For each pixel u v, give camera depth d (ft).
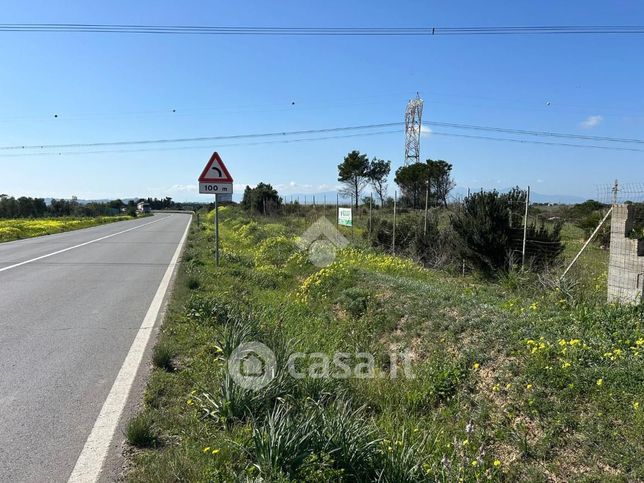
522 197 38.86
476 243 36.96
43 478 10.51
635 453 10.51
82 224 131.44
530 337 16.57
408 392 15.26
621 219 23.32
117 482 10.36
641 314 18.60
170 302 28.09
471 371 15.64
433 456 11.48
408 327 20.47
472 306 21.07
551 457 11.28
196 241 72.18
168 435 12.35
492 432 12.64
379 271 34.83
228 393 13.16
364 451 10.43
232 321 21.40
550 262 34.81
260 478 9.47
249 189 158.30
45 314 25.79
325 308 26.48
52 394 15.08
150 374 16.63
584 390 12.97
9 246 66.69
